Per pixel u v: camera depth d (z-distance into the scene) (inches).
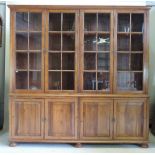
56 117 151.0
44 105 150.9
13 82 153.4
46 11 153.2
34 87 154.6
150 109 193.5
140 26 154.5
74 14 153.5
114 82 153.0
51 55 155.1
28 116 151.2
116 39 152.9
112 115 150.6
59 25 154.8
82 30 152.9
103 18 154.6
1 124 187.5
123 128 150.9
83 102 150.8
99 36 155.3
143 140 150.9
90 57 155.1
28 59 155.0
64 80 154.5
